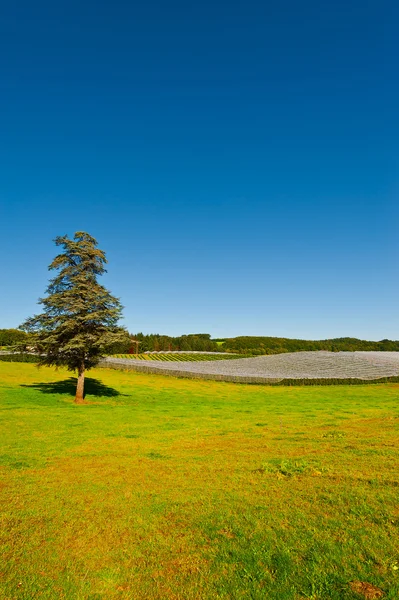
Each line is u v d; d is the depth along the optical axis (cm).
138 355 12588
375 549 744
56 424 2377
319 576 667
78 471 1378
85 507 1030
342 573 673
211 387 6241
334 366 9119
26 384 4759
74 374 6341
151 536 853
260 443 1855
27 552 789
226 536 834
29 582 682
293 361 10312
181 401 4241
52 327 3581
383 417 2817
